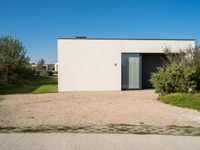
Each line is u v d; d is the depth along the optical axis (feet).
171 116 35.27
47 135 24.49
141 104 46.16
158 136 24.53
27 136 24.11
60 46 72.23
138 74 76.59
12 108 41.91
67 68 72.49
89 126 28.84
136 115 35.86
